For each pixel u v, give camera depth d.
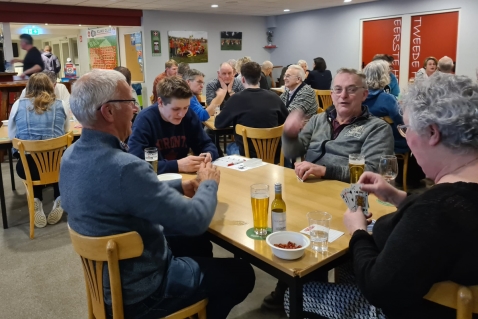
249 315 2.13
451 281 0.90
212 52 10.77
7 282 2.50
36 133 3.22
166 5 8.70
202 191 1.43
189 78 4.13
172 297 1.39
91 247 1.25
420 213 0.90
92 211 1.23
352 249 1.15
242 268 1.55
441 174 0.99
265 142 3.16
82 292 2.38
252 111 3.38
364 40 9.62
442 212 0.88
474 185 0.90
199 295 1.44
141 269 1.31
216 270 1.49
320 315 1.35
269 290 2.36
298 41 11.12
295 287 1.19
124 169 1.19
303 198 1.75
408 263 0.89
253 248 1.31
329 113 2.38
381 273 0.94
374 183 1.41
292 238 1.32
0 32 7.95
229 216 1.58
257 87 3.56
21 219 3.49
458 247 0.86
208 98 5.15
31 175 3.11
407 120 1.03
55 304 2.27
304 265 1.20
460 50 8.09
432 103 0.95
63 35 13.01
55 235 3.18
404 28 8.88
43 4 8.06
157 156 2.11
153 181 1.23
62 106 3.40
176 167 2.16
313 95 4.21
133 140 2.27
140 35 9.64
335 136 2.28
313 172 2.00
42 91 3.31
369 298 0.99
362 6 9.48
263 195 1.40
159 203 1.22
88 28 11.48
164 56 9.94
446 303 0.91
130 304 1.32
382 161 1.66
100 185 1.20
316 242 1.29
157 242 1.36
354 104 2.18
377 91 3.63
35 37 13.60
